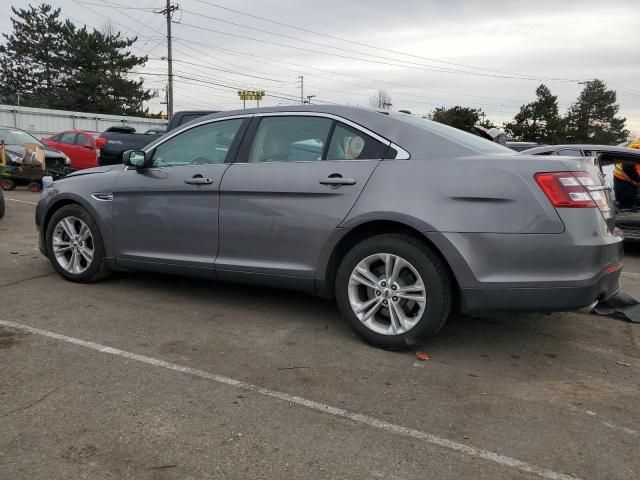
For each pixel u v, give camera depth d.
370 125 3.97
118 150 15.42
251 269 4.29
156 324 4.29
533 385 3.43
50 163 14.59
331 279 4.09
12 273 5.66
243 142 4.43
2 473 2.40
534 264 3.43
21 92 53.44
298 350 3.85
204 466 2.49
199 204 4.50
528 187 3.43
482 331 4.37
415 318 3.73
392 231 3.85
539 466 2.57
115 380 3.30
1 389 3.14
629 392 3.38
